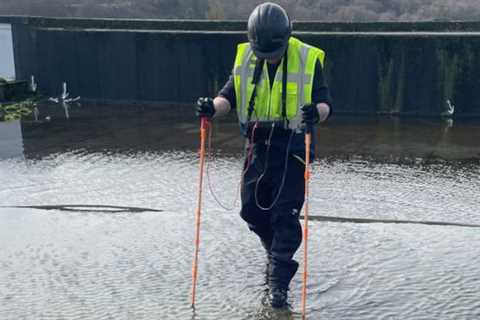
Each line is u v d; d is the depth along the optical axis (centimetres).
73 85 1298
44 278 389
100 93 1285
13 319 334
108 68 1266
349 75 1129
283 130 347
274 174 351
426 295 360
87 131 951
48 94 1320
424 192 607
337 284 375
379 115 1116
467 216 530
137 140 878
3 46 1328
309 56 342
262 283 376
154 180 655
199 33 1195
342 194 599
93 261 417
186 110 1156
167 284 377
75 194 604
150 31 1231
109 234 473
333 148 823
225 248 437
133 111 1148
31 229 488
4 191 618
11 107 1183
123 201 576
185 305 347
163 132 936
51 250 439
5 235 474
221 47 1191
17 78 1336
